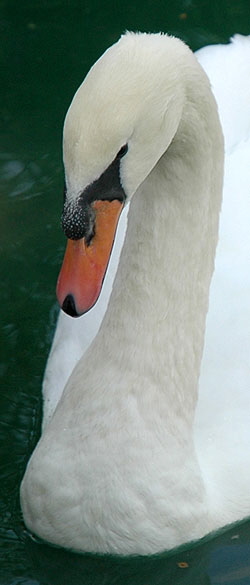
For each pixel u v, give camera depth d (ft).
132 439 23.58
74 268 19.58
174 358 23.41
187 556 25.59
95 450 23.67
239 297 28.71
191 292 22.89
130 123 18.93
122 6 42.86
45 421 28.19
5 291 33.71
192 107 20.21
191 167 21.06
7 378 30.96
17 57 41.42
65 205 19.06
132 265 22.38
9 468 28.53
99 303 29.19
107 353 23.41
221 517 25.81
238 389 27.32
